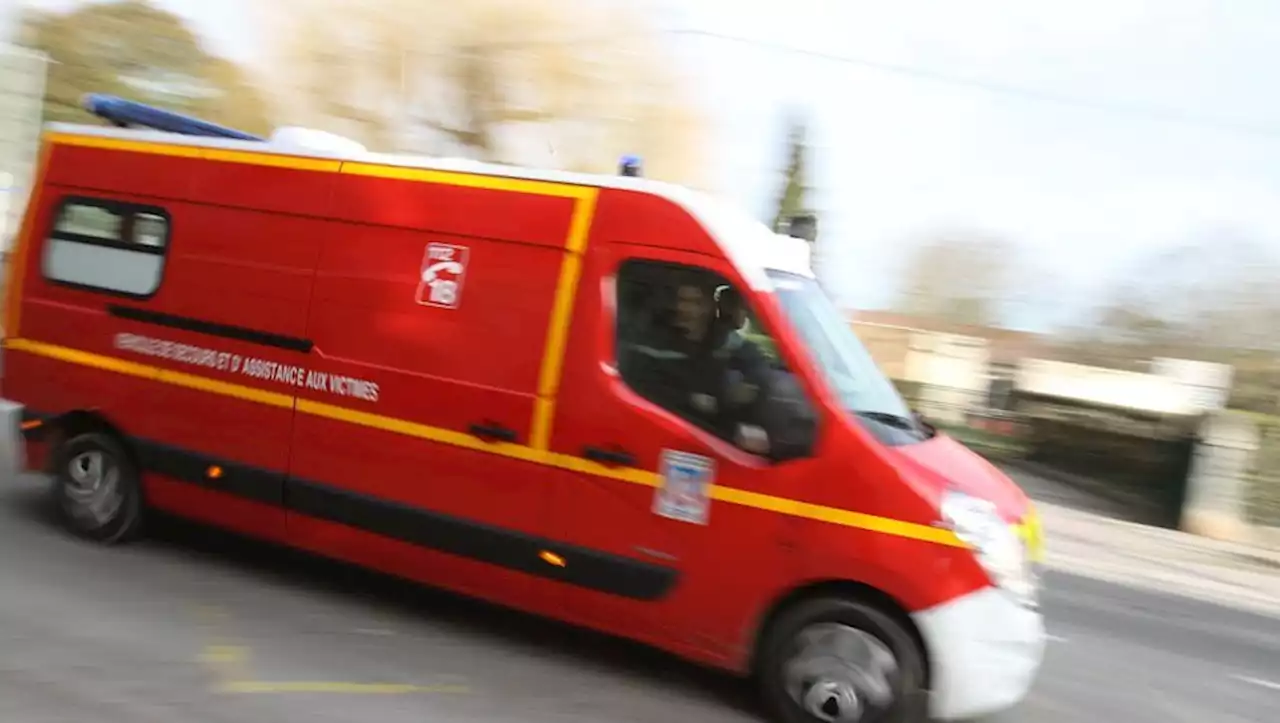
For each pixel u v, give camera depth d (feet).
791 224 18.88
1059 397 54.75
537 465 15.57
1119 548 37.81
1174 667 21.35
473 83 71.82
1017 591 13.87
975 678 13.55
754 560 14.34
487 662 16.02
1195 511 44.06
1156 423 49.21
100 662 14.20
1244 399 61.67
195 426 18.33
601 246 15.58
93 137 19.98
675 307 15.15
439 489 16.26
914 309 89.61
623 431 15.08
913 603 13.56
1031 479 51.44
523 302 15.89
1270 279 72.79
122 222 19.33
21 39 75.25
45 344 19.92
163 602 16.93
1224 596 31.78
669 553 14.80
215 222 18.37
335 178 17.52
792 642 14.29
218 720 12.84
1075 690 18.51
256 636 15.90
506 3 71.15
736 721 14.80
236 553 20.10
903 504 13.69
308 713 13.34
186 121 20.95
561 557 15.44
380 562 17.04
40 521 20.67
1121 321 76.64
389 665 15.38
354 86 73.05
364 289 17.01
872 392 15.56
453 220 16.53
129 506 19.34
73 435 20.01
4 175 63.72
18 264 20.38
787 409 14.35
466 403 16.07
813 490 14.07
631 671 16.38
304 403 17.33
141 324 18.90
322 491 17.16
